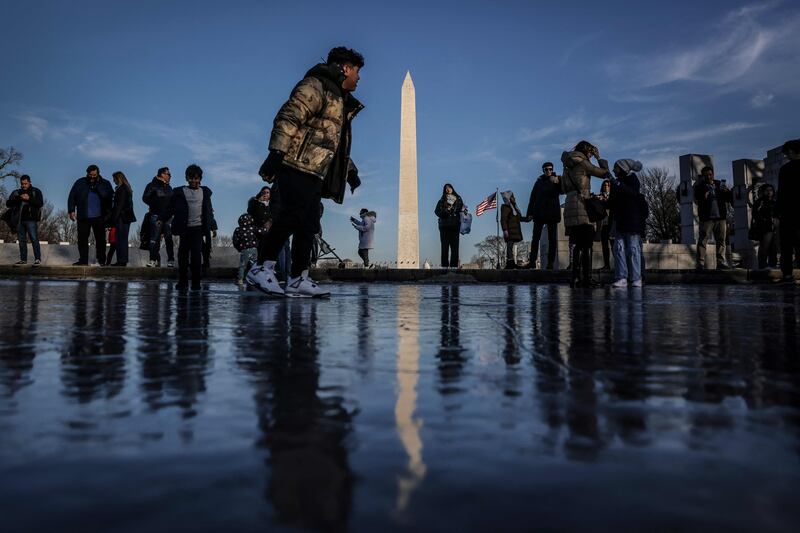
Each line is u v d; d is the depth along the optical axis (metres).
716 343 2.04
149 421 0.89
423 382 1.26
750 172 21.25
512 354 1.73
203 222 7.55
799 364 1.55
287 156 5.03
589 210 8.93
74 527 0.50
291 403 1.03
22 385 1.22
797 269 12.65
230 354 1.72
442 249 15.09
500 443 0.76
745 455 0.71
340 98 5.13
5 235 52.59
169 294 5.87
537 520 0.51
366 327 2.61
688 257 19.56
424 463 0.67
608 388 1.19
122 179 13.20
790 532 0.49
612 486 0.60
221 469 0.65
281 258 11.16
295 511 0.53
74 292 6.20
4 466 0.67
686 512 0.53
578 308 4.05
